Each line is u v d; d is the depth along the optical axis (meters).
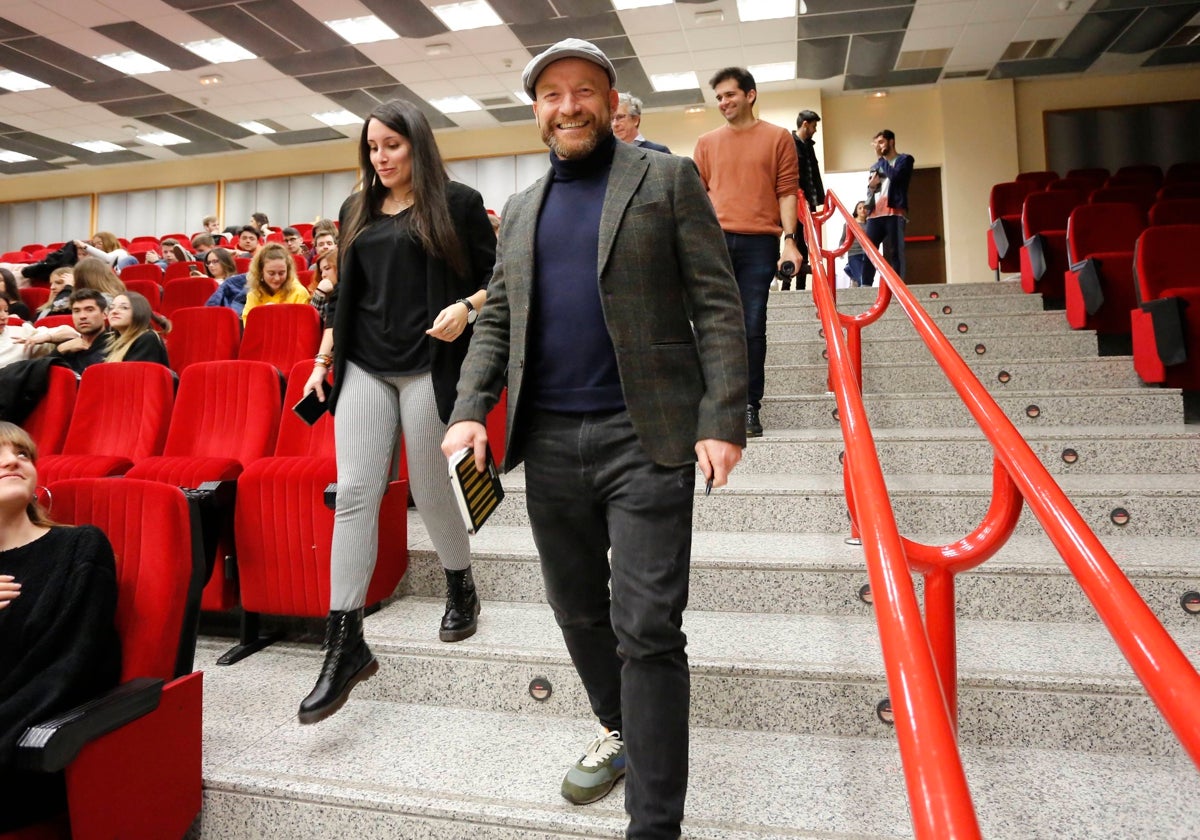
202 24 7.00
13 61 7.72
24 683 1.30
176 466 2.23
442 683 1.71
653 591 1.06
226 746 1.53
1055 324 3.79
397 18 6.92
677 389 1.14
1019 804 1.25
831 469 2.59
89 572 1.40
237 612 2.30
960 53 8.23
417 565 2.13
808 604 1.88
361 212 1.71
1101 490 2.08
